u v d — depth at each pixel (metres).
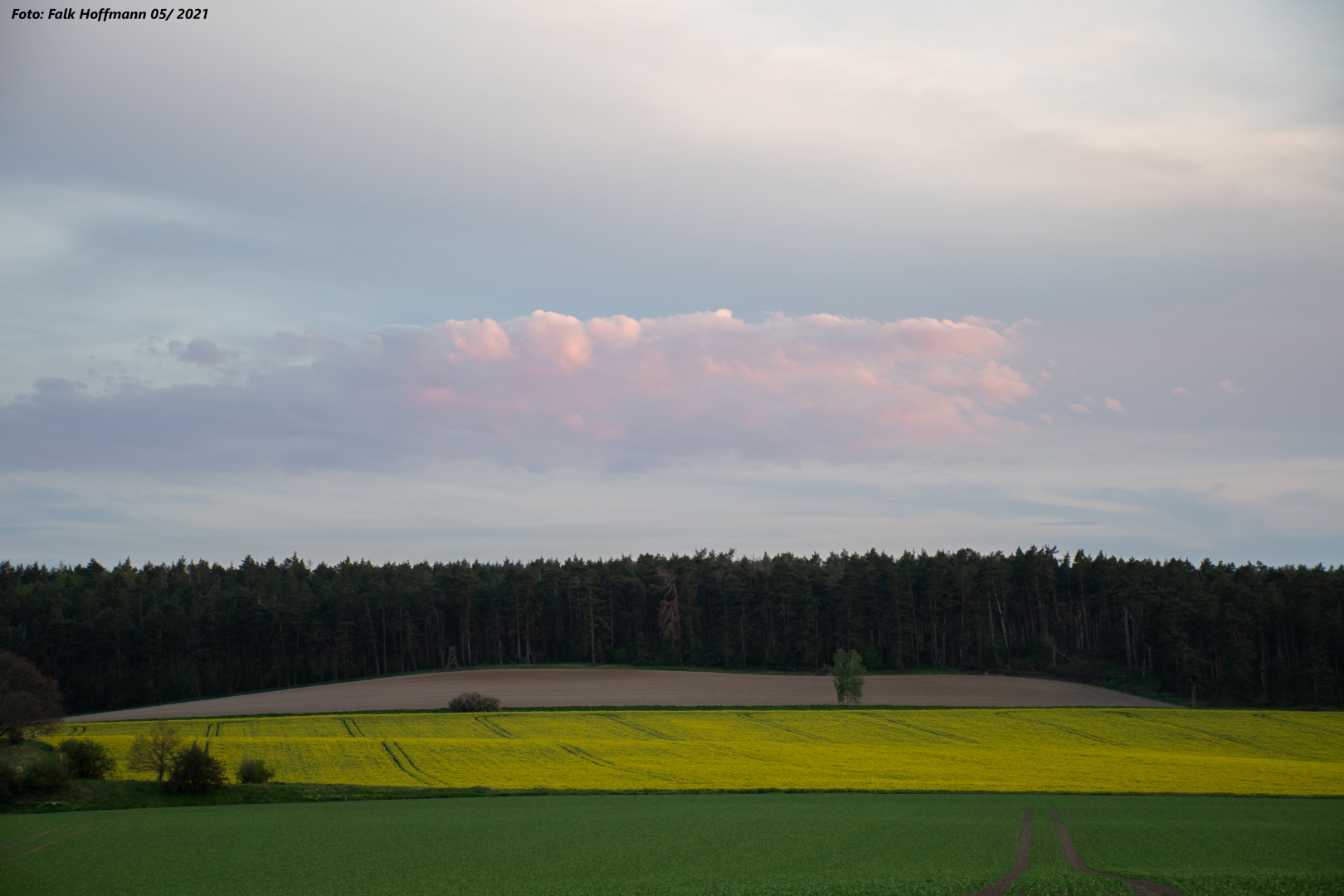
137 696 118.31
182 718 83.62
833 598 134.38
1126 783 50.94
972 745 68.38
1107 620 137.88
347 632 127.31
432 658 139.62
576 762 57.53
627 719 81.19
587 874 32.59
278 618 126.44
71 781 47.03
